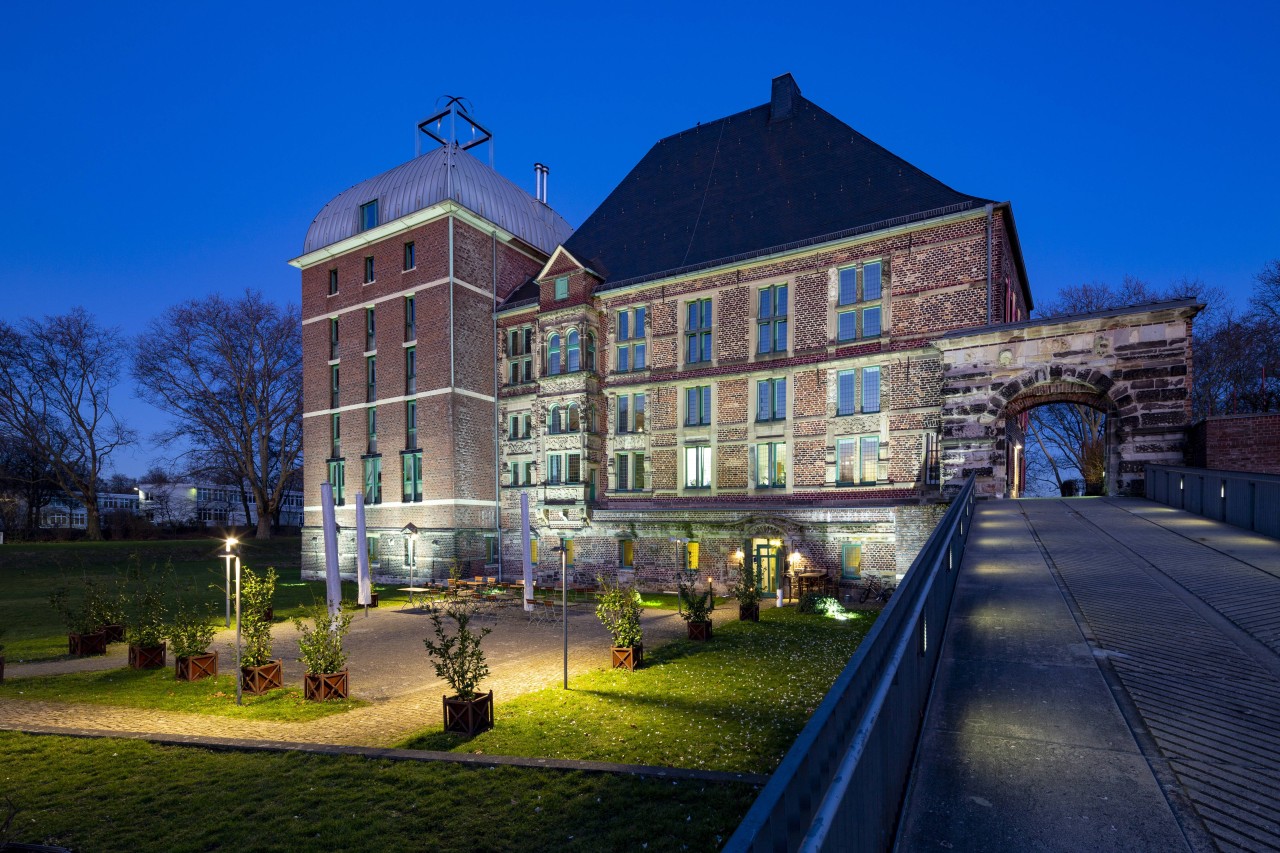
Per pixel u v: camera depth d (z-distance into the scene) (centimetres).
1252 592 859
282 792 768
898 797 393
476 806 720
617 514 2830
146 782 806
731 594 2578
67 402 4528
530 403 3306
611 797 731
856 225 2517
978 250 2220
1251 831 365
